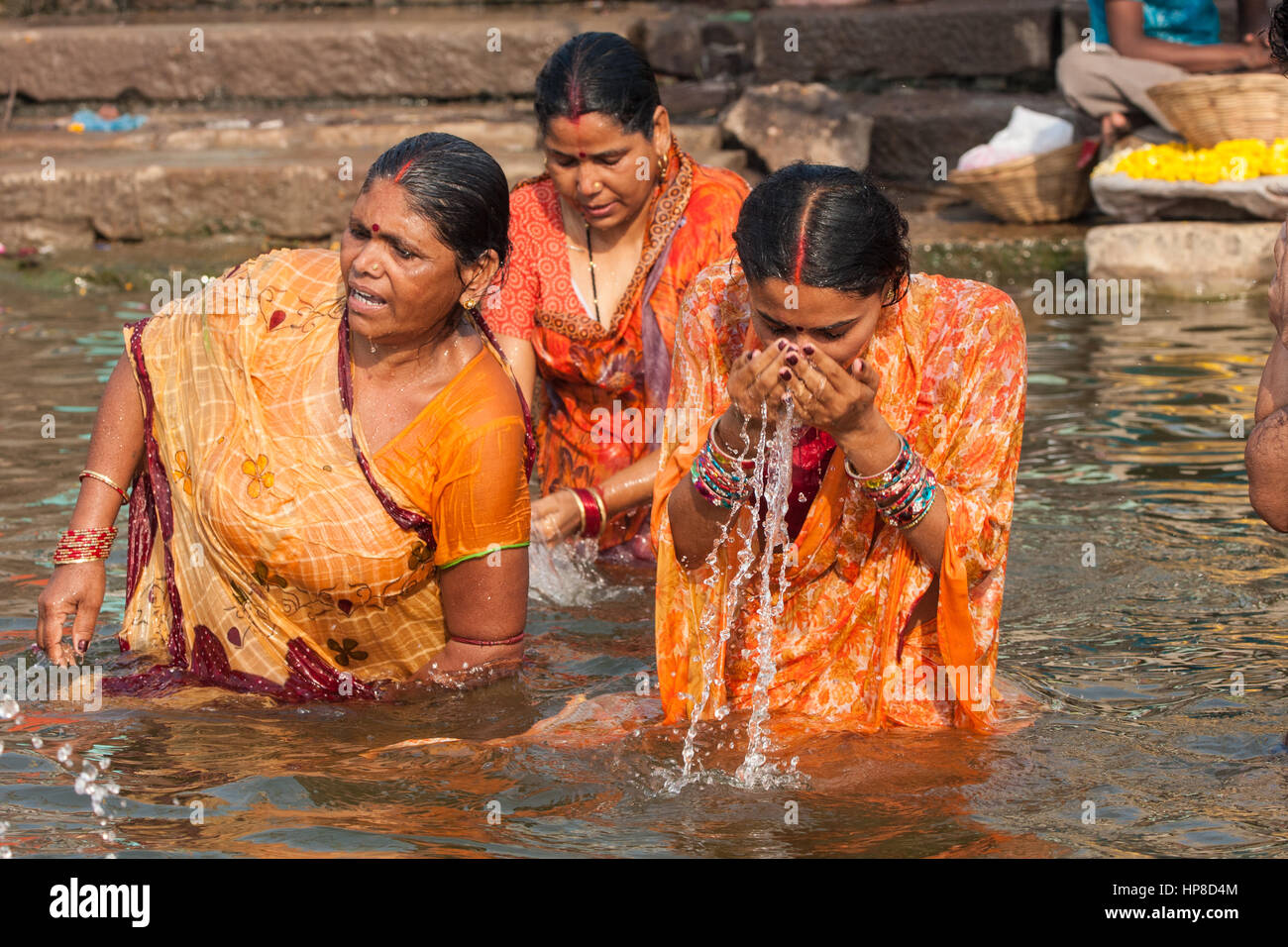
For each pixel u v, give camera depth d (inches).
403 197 194.2
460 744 197.5
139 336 217.6
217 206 576.4
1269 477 188.7
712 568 203.9
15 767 189.0
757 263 175.2
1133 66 530.3
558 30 661.9
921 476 189.8
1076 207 557.3
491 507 208.4
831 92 617.9
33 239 577.9
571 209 285.9
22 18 744.3
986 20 632.4
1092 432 347.6
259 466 207.0
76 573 216.8
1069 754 193.9
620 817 176.9
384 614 214.7
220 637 215.9
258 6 737.6
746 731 201.9
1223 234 488.7
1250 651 230.5
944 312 197.6
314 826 173.6
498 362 214.1
